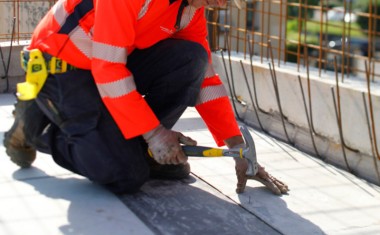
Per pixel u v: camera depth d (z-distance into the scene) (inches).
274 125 161.9
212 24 185.0
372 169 134.2
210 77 127.0
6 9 202.8
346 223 113.2
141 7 109.2
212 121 127.4
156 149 112.4
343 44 146.6
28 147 127.9
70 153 118.9
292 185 129.8
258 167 123.3
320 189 128.3
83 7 114.0
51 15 118.4
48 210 113.0
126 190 119.8
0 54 181.0
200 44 121.8
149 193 122.7
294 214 116.1
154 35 117.0
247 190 126.0
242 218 113.7
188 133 159.9
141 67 121.6
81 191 121.3
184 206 117.6
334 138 142.6
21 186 122.8
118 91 109.4
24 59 120.4
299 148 153.3
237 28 181.0
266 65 164.4
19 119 122.3
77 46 114.5
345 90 138.3
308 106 149.3
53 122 119.0
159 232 107.3
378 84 142.1
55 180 126.4
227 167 138.3
